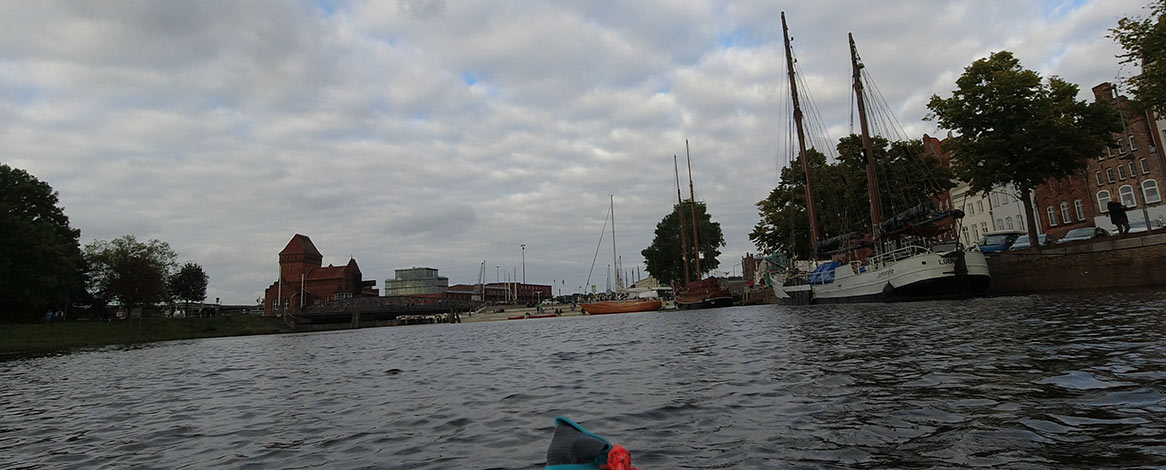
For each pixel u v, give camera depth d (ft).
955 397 25.84
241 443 26.40
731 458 18.90
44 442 29.27
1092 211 194.08
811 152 214.69
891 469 16.72
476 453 21.85
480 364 58.70
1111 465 15.71
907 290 130.11
